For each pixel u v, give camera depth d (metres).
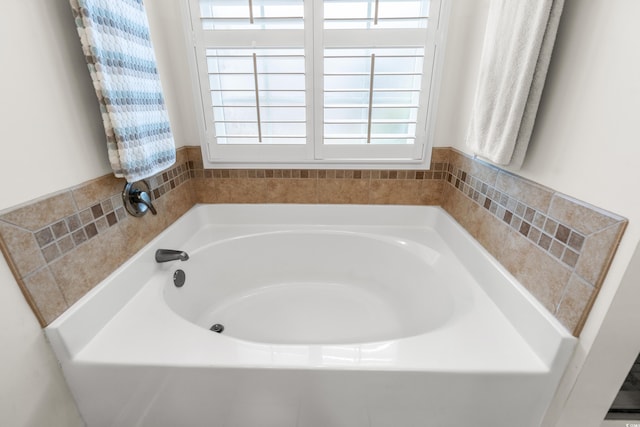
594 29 0.68
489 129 0.97
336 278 1.71
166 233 1.32
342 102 1.42
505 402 0.82
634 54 0.59
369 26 1.30
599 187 0.67
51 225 0.77
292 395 0.81
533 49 0.76
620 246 0.63
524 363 0.80
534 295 0.87
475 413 0.84
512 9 0.85
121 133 0.90
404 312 1.46
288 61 1.35
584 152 0.71
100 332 0.91
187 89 1.45
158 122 1.11
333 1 1.26
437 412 0.84
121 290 1.01
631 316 0.66
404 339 0.88
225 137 1.50
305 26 1.29
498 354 0.83
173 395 0.83
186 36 1.33
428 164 1.55
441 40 1.31
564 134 0.77
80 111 0.87
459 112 1.40
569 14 0.74
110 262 0.99
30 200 0.72
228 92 1.41
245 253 1.63
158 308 1.03
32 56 0.73
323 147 1.52
